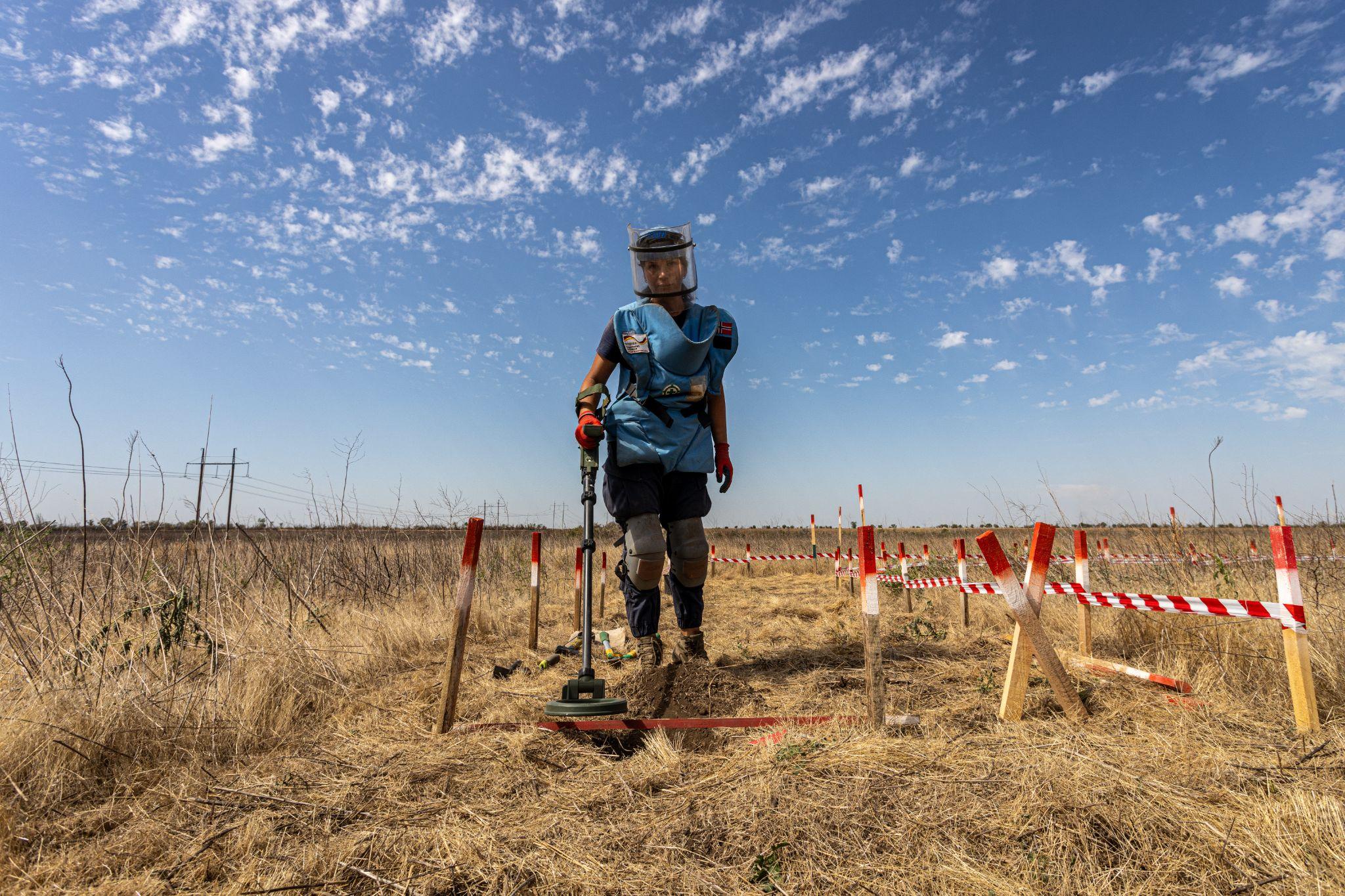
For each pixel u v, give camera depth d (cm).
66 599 418
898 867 189
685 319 453
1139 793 214
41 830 225
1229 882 174
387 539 912
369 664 471
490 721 346
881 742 269
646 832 216
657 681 384
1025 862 185
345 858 204
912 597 823
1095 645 471
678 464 439
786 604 854
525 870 197
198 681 348
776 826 210
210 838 217
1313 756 245
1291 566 289
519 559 1276
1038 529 326
